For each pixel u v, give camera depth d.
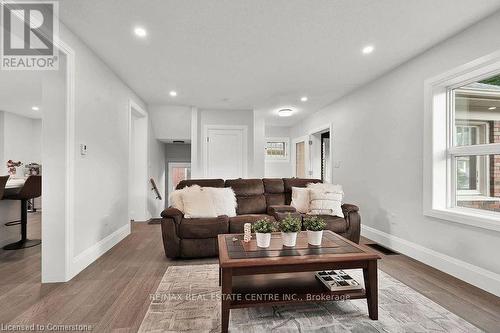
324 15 2.12
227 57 2.91
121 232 3.63
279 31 2.37
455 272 2.36
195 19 2.17
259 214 3.46
